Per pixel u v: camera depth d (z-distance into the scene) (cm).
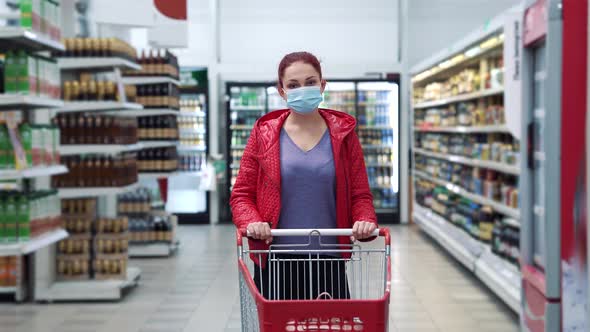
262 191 292
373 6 1277
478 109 778
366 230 268
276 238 290
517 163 618
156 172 923
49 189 617
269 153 289
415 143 1167
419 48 1239
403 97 1241
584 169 371
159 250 901
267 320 221
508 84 541
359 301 221
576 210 372
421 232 1123
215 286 717
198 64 1241
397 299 646
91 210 684
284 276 281
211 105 1223
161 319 582
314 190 288
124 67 738
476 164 759
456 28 1233
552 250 373
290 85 287
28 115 632
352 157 296
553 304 373
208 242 1030
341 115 297
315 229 270
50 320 582
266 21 1281
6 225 515
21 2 517
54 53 692
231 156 1254
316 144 291
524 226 412
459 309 607
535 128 405
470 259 724
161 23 862
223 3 1276
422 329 543
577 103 369
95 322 573
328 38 1283
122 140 712
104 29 845
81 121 679
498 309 608
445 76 1038
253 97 1248
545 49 379
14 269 653
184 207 1270
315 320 222
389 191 1275
